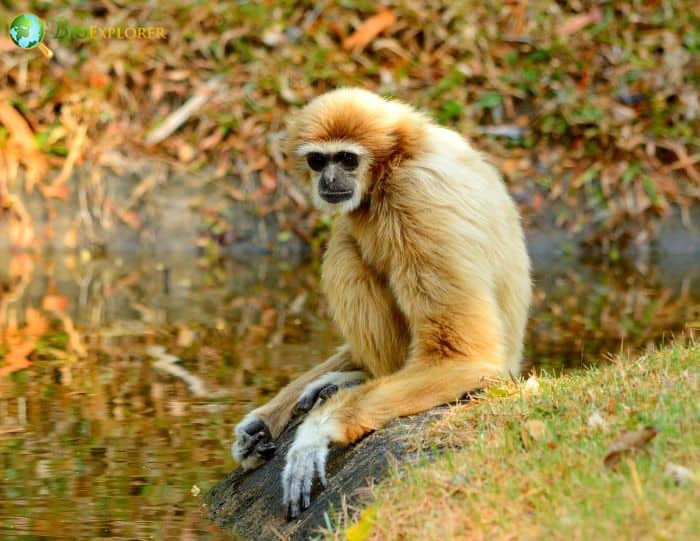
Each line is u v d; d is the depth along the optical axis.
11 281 19.58
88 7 24.67
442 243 9.31
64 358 14.25
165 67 24.14
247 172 23.17
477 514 6.78
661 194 22.84
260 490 9.20
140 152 23.22
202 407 12.04
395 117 9.82
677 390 7.86
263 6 24.92
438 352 9.32
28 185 22.64
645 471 6.64
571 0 25.34
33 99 23.53
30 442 10.86
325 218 22.61
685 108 23.69
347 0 25.05
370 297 9.91
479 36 24.64
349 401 8.94
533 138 23.47
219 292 18.88
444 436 8.18
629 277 19.80
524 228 22.42
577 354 13.81
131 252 22.59
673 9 25.23
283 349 14.73
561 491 6.70
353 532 7.13
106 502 9.38
